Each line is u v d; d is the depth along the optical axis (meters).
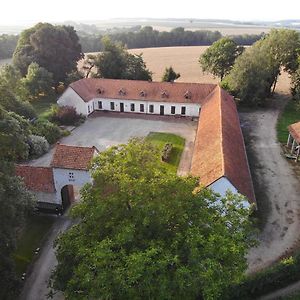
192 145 57.84
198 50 157.00
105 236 22.17
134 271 17.89
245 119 69.19
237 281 20.08
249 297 28.73
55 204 40.53
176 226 21.56
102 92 72.38
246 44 192.75
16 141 28.25
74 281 20.34
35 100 83.12
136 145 26.31
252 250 34.78
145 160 25.34
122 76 84.25
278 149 55.97
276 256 34.06
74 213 23.73
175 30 178.50
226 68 88.62
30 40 87.25
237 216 23.08
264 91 75.75
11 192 27.50
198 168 40.06
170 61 131.25
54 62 87.69
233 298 28.27
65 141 59.38
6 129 27.62
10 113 33.84
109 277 18.55
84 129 64.38
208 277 18.11
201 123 55.66
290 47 80.06
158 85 72.00
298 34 81.62
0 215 26.09
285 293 29.34
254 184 45.81
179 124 67.00
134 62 87.00
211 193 24.17
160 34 173.62
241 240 22.23
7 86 61.66
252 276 28.83
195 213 21.91
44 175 40.09
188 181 23.25
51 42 86.12
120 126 65.81
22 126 34.06
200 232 20.97
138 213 21.36
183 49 160.88
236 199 24.23
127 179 22.86
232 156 40.25
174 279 18.53
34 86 79.31
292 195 43.69
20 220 29.12
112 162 25.52
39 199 40.62
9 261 27.94
